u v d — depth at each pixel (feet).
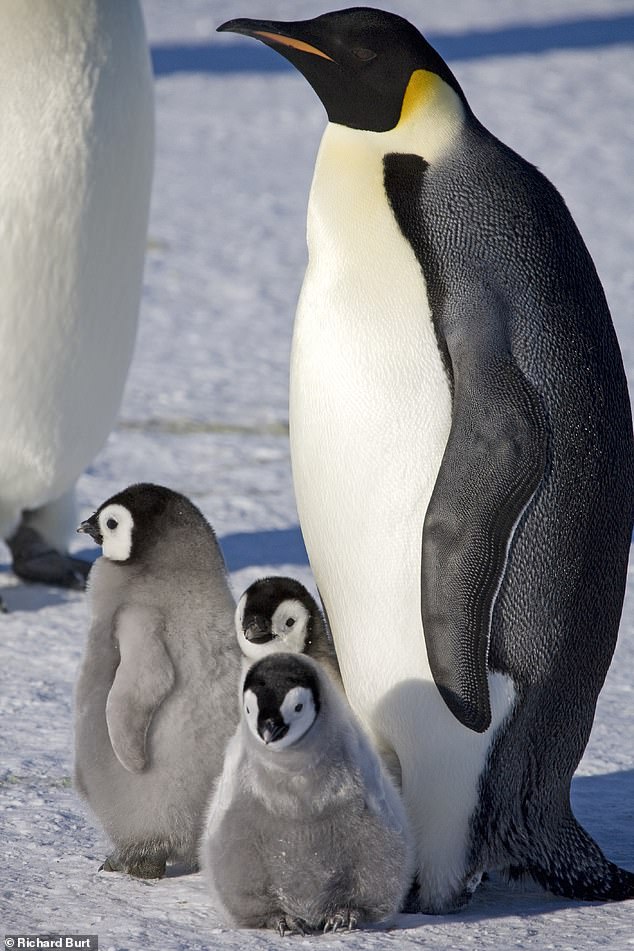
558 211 32.48
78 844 32.91
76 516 58.65
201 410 79.66
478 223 31.37
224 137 166.30
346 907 28.43
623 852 32.94
